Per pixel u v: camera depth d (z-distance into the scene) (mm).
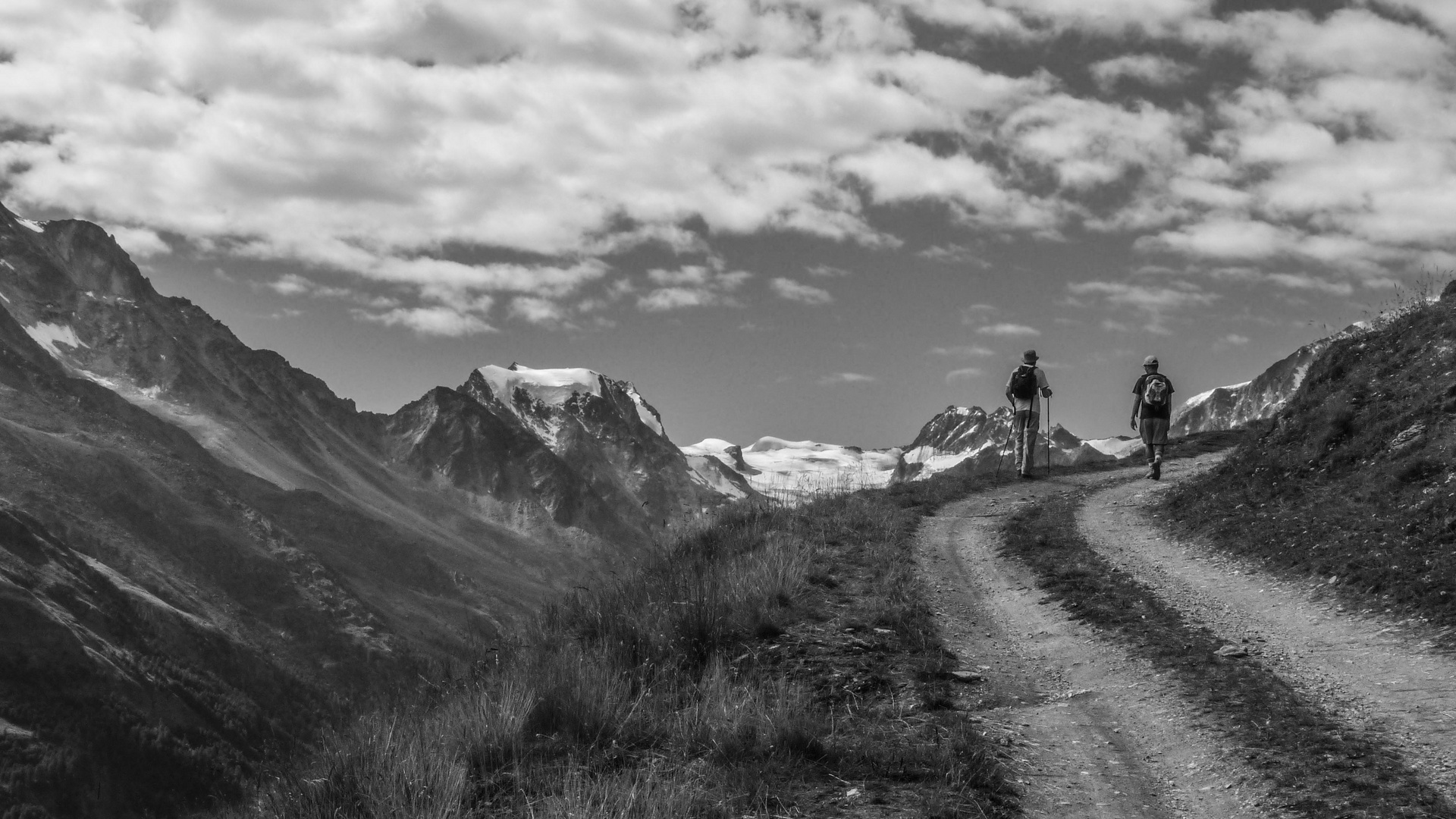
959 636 11844
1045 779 7992
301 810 7684
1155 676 10109
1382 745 7977
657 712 9281
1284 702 9055
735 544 16344
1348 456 16109
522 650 11266
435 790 7500
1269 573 13555
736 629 11500
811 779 7867
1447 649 9883
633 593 12945
